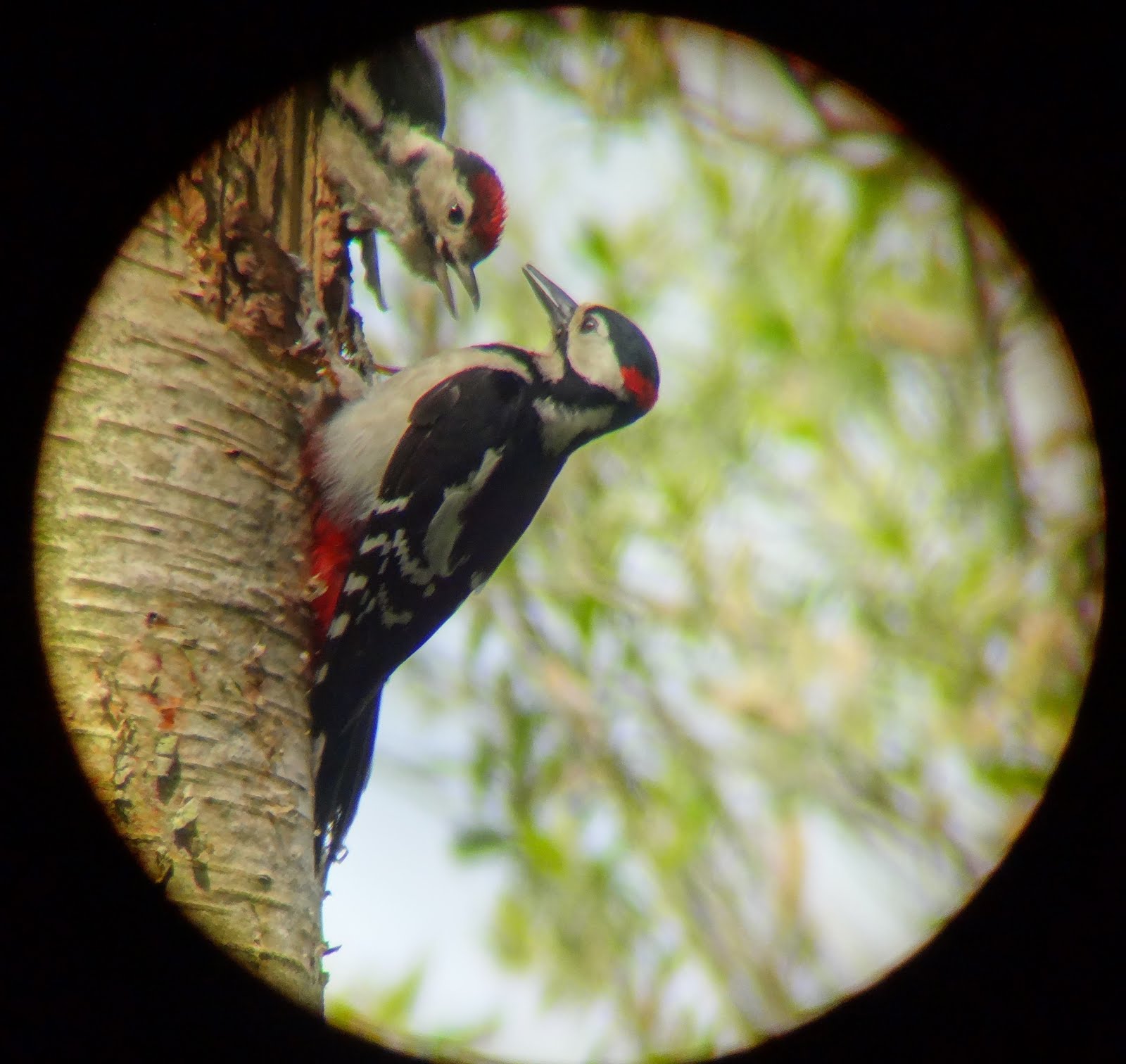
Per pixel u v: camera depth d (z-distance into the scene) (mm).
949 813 9250
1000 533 8992
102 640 4719
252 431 5461
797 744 9305
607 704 9586
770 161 9266
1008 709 8883
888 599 9109
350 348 7352
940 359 9156
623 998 9086
